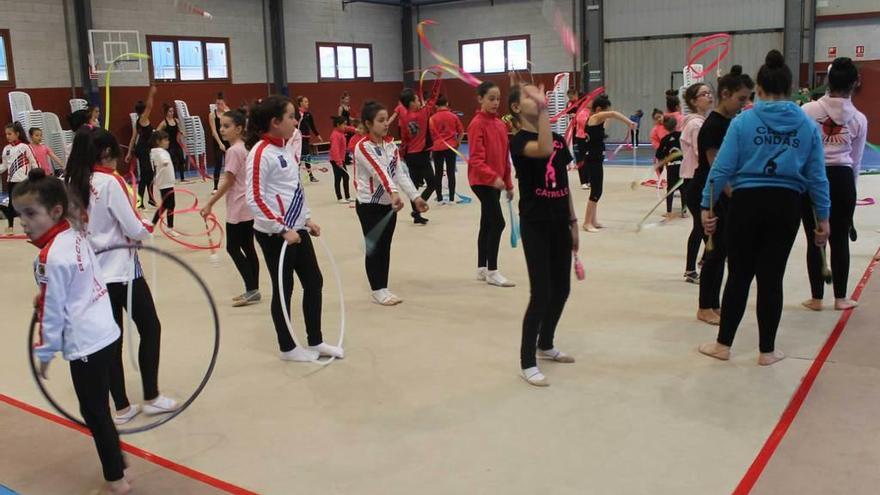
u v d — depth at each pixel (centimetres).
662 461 311
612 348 448
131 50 1606
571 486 294
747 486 286
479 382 404
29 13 1453
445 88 2205
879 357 414
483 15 2109
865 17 1606
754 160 383
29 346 291
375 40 2175
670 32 1844
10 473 319
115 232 348
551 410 365
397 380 411
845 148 473
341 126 1140
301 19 1966
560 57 1997
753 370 405
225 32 1795
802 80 1695
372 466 316
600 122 797
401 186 552
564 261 402
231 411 377
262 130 419
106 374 290
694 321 496
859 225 786
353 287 617
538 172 373
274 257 432
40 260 271
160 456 331
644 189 1156
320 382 412
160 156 894
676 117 886
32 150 934
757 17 1728
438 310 542
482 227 611
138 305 364
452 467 313
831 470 296
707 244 484
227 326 519
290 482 305
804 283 572
